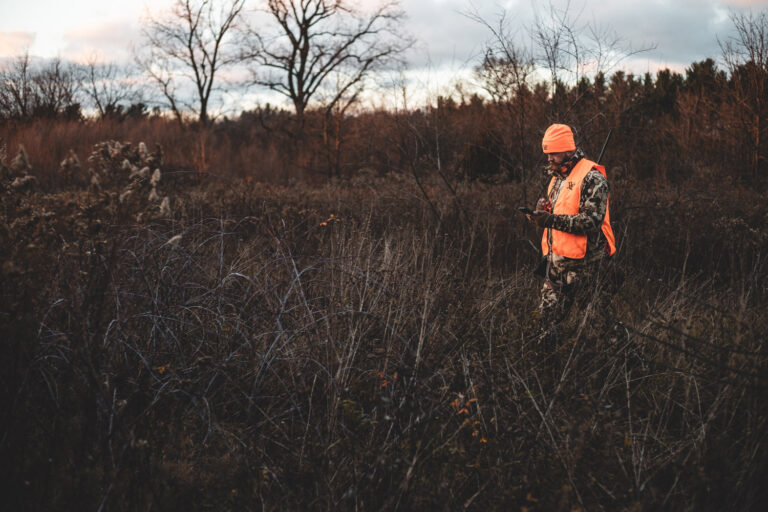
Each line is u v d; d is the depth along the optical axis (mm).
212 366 2830
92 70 27500
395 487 2154
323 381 2822
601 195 3309
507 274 5031
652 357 3178
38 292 2465
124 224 2961
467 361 2824
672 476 2410
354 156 17766
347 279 3500
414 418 2396
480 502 2162
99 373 2471
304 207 7309
